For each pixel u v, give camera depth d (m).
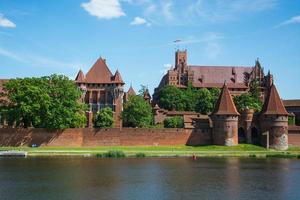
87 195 58.34
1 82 163.38
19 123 131.38
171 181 69.38
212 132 133.25
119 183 67.19
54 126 127.19
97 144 130.12
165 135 132.25
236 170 82.81
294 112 179.62
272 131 129.75
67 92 129.75
